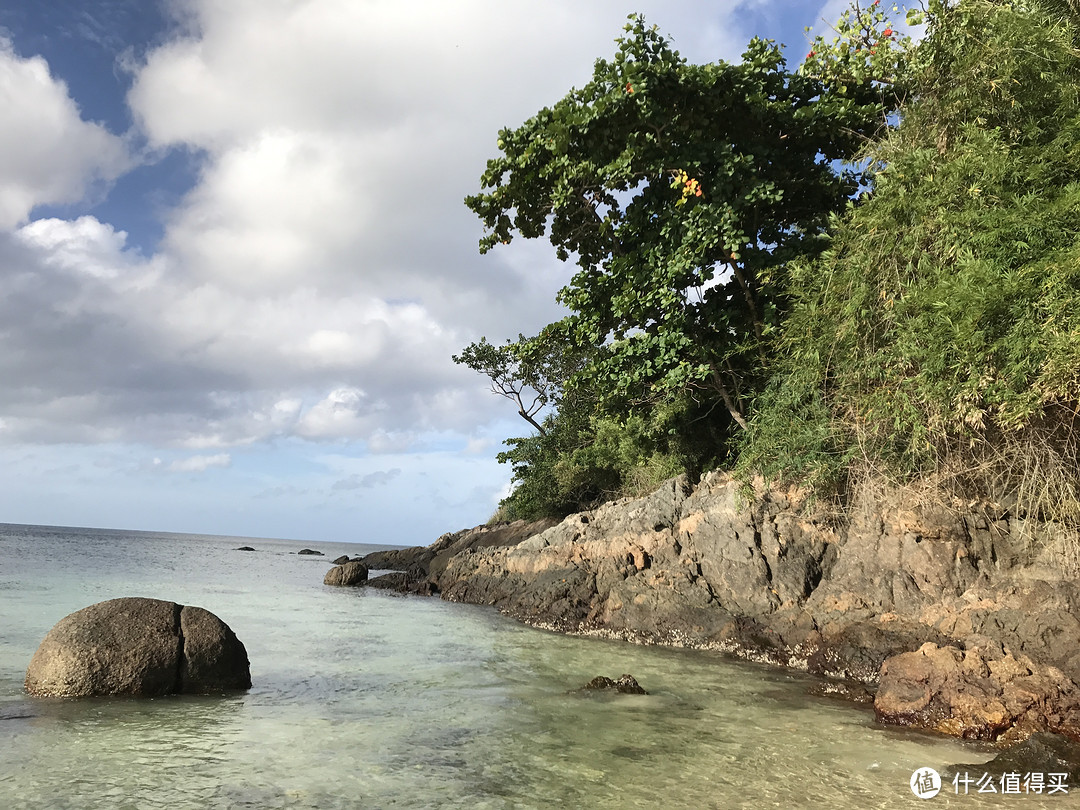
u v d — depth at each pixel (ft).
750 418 50.24
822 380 40.86
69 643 25.20
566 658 39.27
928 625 36.06
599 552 59.62
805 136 52.16
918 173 34.86
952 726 24.07
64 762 17.90
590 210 55.77
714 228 46.62
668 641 46.55
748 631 43.78
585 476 91.97
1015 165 29.84
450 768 19.03
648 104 48.08
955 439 34.14
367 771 18.49
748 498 47.98
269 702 25.85
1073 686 24.02
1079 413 27.61
